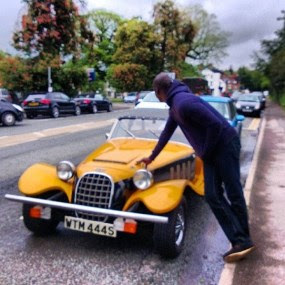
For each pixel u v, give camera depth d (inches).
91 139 528.4
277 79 1723.7
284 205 246.2
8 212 226.7
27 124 720.3
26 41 1097.4
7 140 499.2
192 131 161.9
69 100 962.1
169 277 157.5
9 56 1141.1
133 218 157.9
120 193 169.6
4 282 150.6
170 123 174.2
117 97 2353.6
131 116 231.9
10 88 1092.5
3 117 679.1
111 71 2030.0
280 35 1983.3
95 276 156.8
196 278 157.2
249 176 323.3
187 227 211.6
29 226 188.2
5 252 176.1
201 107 156.7
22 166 345.1
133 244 187.0
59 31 1122.7
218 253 181.0
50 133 583.5
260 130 695.7
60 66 1136.2
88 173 173.5
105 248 182.2
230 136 160.9
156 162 184.9
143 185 166.9
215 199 164.9
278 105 1849.2
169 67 2037.4
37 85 1125.1
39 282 151.1
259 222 215.5
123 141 216.8
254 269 161.5
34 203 171.8
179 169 197.9
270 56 2046.0
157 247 168.6
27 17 1093.1
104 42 2340.1
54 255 174.2
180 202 167.6
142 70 1962.4
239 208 166.2
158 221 155.3
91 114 1041.5
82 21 1178.0
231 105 401.7
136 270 162.6
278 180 314.5
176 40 2025.1
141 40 1995.6
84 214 171.9
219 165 162.2
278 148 487.2
